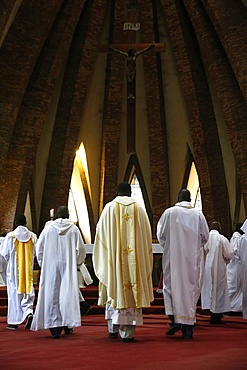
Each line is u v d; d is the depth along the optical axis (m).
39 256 8.09
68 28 17.88
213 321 10.04
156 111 19.97
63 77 19.19
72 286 7.91
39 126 18.11
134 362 5.34
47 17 17.03
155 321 10.41
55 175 19.23
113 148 20.12
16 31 16.75
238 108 17.59
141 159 20.78
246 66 16.27
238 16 16.47
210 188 19.16
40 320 7.77
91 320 10.77
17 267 9.54
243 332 8.37
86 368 5.02
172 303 7.53
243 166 17.50
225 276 10.08
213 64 17.77
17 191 17.72
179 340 7.25
